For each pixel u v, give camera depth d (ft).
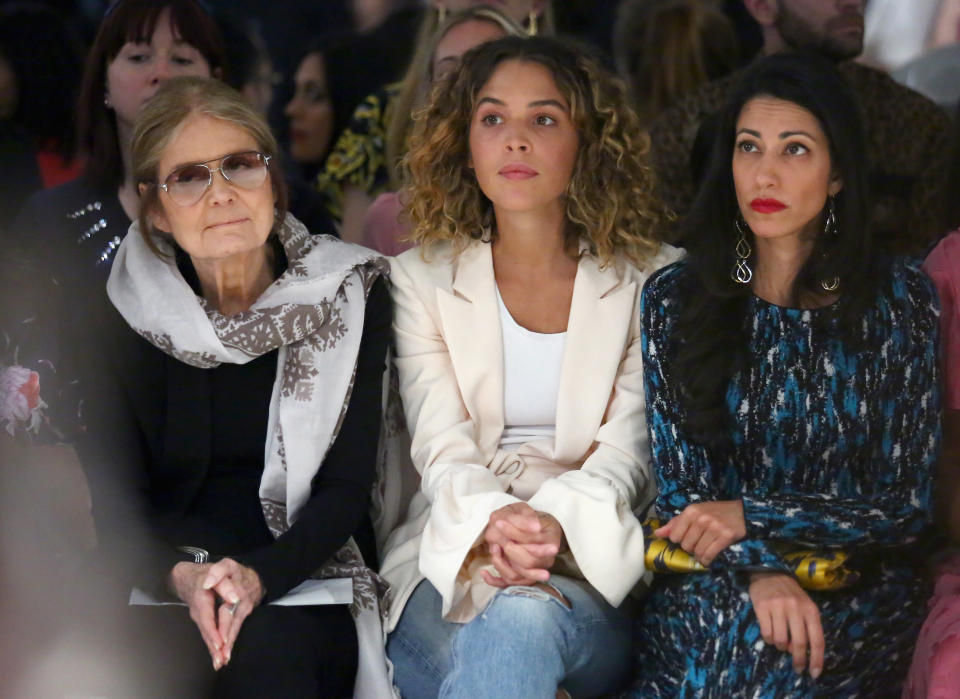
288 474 42.63
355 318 43.75
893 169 53.98
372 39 68.54
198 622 39.37
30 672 41.91
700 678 39.75
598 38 67.92
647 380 42.65
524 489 43.91
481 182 44.09
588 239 45.50
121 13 52.37
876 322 41.14
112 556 41.98
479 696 38.55
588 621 40.57
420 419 44.50
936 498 43.57
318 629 40.83
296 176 57.72
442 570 40.93
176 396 43.09
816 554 40.37
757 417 41.55
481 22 57.06
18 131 60.03
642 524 43.06
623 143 45.19
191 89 41.81
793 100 40.50
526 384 44.62
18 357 44.65
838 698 40.29
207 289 43.65
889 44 71.67
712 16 64.13
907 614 40.96
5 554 43.57
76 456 46.01
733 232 42.14
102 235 52.31
